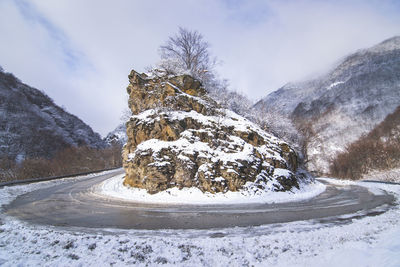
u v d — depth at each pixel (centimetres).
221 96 2423
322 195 1666
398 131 5875
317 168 5262
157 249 569
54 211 1091
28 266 474
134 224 851
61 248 578
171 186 1584
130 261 508
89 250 563
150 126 1916
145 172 1684
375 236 594
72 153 4991
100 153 5547
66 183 2323
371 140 6084
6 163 3722
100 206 1220
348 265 411
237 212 1068
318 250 543
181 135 1798
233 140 1820
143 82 2373
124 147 2083
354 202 1327
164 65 2506
